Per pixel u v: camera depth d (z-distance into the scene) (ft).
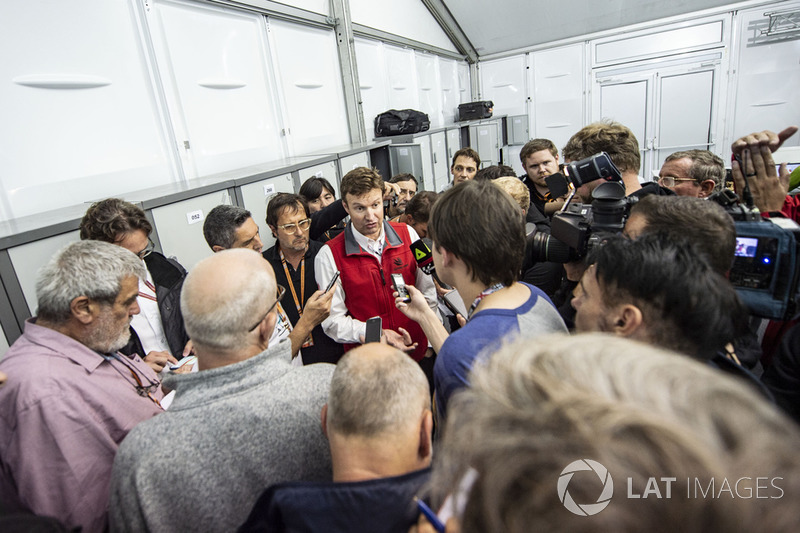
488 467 0.87
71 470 2.91
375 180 5.53
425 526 1.18
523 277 4.98
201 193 7.00
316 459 2.58
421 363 5.87
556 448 0.79
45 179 6.53
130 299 3.50
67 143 6.79
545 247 3.72
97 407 3.13
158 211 6.30
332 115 13.30
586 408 0.84
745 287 2.68
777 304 2.56
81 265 3.23
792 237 2.52
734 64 17.65
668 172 5.49
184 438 2.38
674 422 0.77
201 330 2.57
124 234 4.92
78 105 6.91
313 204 8.64
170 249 6.51
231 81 9.75
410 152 13.69
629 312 2.10
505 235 2.84
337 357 6.11
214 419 2.43
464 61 22.38
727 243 2.51
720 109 18.29
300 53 11.92
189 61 8.77
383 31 15.61
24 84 6.23
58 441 2.88
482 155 19.38
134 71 7.73
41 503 2.86
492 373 1.10
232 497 2.41
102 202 5.03
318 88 12.66
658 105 19.33
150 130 8.06
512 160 22.61
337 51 13.42
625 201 3.39
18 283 4.66
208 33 9.17
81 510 2.94
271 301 2.77
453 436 1.02
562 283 4.72
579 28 19.61
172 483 2.32
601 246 2.45
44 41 6.43
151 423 2.47
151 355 4.74
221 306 2.55
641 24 18.81
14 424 2.91
